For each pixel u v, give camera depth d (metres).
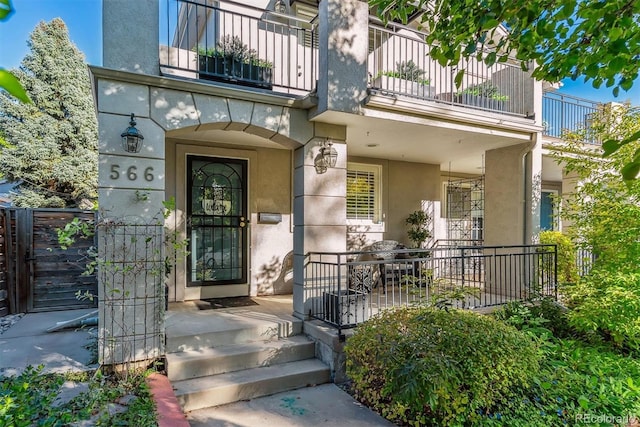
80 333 4.33
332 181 4.56
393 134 5.29
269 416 3.12
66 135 11.38
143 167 3.54
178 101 3.71
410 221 7.46
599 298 4.54
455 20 2.82
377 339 3.27
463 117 4.90
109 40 3.45
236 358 3.71
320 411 3.20
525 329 4.35
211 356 3.61
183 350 3.75
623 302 4.29
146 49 3.59
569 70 2.74
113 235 3.42
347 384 3.74
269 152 6.04
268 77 4.98
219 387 3.31
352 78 4.19
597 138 5.68
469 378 2.93
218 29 5.66
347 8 4.17
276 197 6.08
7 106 10.62
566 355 4.02
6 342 4.00
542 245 5.48
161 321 3.58
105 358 3.36
